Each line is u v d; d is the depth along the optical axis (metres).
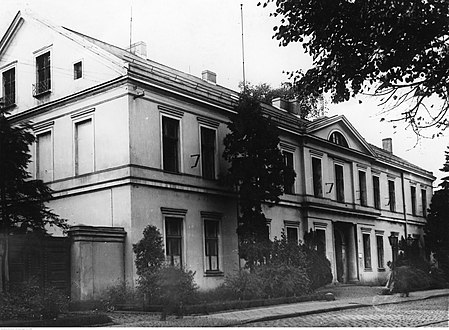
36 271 19.67
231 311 19.00
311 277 28.95
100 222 23.30
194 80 30.23
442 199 44.53
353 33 10.73
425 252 46.31
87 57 24.62
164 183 24.00
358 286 34.00
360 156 40.66
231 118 26.48
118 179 22.78
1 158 19.11
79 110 24.72
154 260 20.61
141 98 23.56
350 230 38.84
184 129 25.67
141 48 29.11
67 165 24.89
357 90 11.22
